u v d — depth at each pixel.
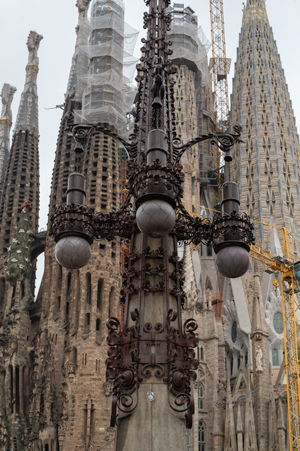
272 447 80.81
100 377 88.56
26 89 127.88
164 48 16.17
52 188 112.81
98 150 108.56
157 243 13.63
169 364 12.33
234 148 122.31
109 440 84.19
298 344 92.94
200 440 86.75
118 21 117.69
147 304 13.03
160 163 12.73
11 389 95.12
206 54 130.62
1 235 111.12
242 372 90.31
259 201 112.62
